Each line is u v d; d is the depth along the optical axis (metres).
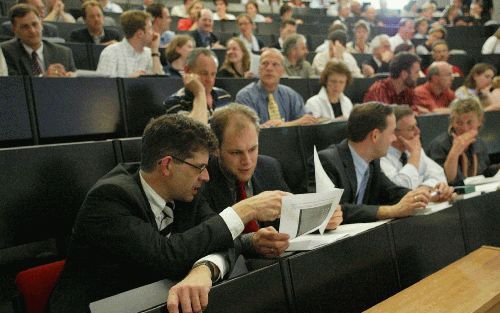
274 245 1.02
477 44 5.74
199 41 3.98
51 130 1.83
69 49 2.64
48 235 1.37
